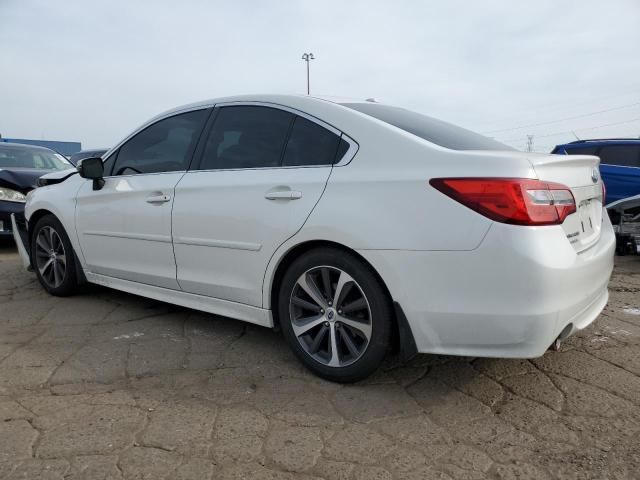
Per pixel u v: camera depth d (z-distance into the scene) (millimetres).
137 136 3934
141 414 2477
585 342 3393
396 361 3086
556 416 2455
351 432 2328
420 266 2410
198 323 3801
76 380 2842
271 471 2047
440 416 2461
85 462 2090
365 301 2627
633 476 2002
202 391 2725
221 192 3150
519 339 2283
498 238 2248
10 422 2389
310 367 2879
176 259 3441
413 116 3291
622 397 2637
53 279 4539
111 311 4082
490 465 2082
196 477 2006
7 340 3443
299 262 2832
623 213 6137
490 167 2336
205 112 3529
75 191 4223
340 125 2848
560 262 2283
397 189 2496
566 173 2588
